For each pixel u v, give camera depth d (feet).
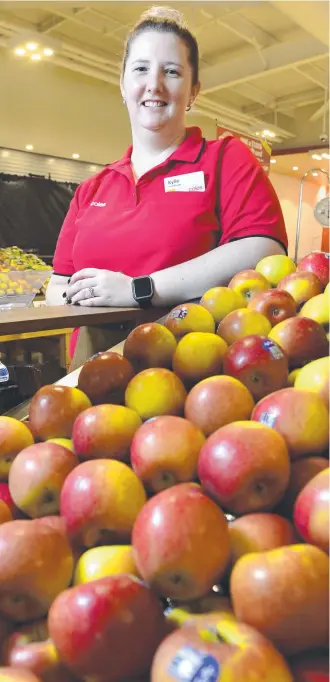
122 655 1.36
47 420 2.27
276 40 21.77
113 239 4.54
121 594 1.40
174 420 1.97
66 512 1.73
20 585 1.52
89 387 2.53
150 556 1.47
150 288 3.74
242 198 4.36
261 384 2.40
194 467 1.87
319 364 2.28
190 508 1.50
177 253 4.40
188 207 4.40
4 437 2.10
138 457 1.91
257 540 1.58
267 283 3.78
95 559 1.62
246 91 28.14
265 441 1.72
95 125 23.15
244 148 4.63
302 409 1.94
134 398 2.34
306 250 44.91
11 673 1.37
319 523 1.53
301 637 1.35
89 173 23.16
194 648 1.29
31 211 19.88
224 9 18.51
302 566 1.38
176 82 4.32
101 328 3.60
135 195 4.57
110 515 1.68
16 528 1.60
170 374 2.41
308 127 32.58
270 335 2.81
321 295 3.19
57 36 19.66
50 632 1.44
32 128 20.65
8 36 18.39
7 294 4.34
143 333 2.79
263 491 1.72
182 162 4.47
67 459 1.93
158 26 4.27
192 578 1.45
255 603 1.37
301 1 15.15
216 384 2.18
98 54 21.27
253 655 1.27
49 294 5.10
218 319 3.32
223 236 4.48
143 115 4.44
